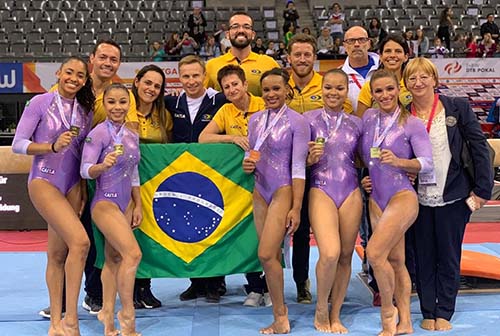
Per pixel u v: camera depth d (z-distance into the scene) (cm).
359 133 418
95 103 433
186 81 470
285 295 520
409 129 400
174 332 423
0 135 1149
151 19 1714
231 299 509
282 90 414
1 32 1600
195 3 1856
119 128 409
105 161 382
